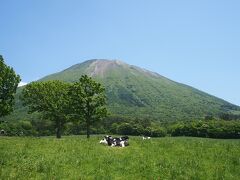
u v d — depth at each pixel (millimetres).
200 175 22344
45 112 95062
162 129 167625
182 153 28641
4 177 19984
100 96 82750
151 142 34844
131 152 28875
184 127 146625
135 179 21172
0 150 28672
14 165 22859
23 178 20234
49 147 30844
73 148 30375
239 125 121500
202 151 29375
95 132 180125
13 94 76500
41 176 20906
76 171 22266
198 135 135500
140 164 24484
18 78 77125
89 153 27969
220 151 29547
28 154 26969
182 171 22891
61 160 24844
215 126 129000
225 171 23531
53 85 95750
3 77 74688
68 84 98062
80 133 174375
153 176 21797
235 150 30266
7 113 74562
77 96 81812
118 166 23797
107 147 31656
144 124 184875
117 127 182375
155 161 25375
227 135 122688
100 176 21281
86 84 83438
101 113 82500
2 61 77062
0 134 135625
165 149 30219
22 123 173875
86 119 82062
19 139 40625
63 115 92250
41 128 174750
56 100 93750
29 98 94500
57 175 21188
